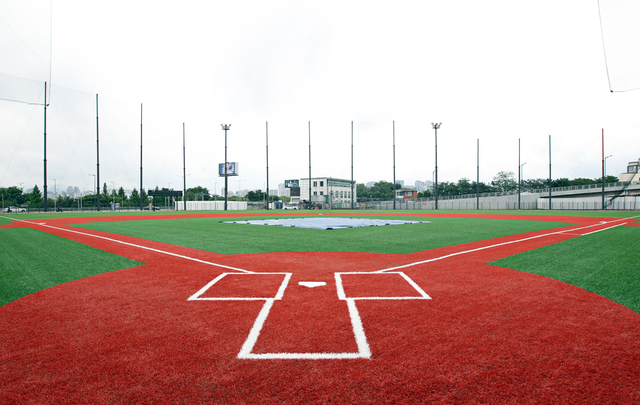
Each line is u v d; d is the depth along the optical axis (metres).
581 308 4.35
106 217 28.39
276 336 3.48
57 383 2.64
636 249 9.31
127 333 3.59
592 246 9.95
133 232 14.62
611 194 54.47
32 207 71.31
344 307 4.41
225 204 54.03
